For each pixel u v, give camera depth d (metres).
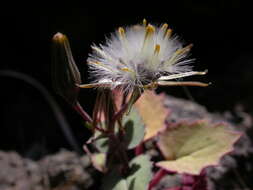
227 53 0.14
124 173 0.06
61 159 0.08
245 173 0.08
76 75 0.05
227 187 0.08
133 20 0.13
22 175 0.08
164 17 0.13
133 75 0.05
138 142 0.06
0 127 0.11
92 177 0.08
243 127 0.10
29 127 0.11
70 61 0.05
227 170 0.08
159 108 0.07
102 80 0.05
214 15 0.13
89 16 0.13
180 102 0.10
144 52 0.05
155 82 0.05
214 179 0.08
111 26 0.13
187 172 0.06
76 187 0.08
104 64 0.05
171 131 0.07
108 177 0.06
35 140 0.11
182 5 0.13
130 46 0.05
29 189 0.08
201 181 0.07
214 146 0.06
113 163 0.07
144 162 0.06
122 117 0.06
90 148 0.10
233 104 0.11
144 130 0.06
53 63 0.05
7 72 0.12
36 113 0.11
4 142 0.11
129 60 0.05
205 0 0.13
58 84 0.05
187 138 0.07
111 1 0.13
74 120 0.11
